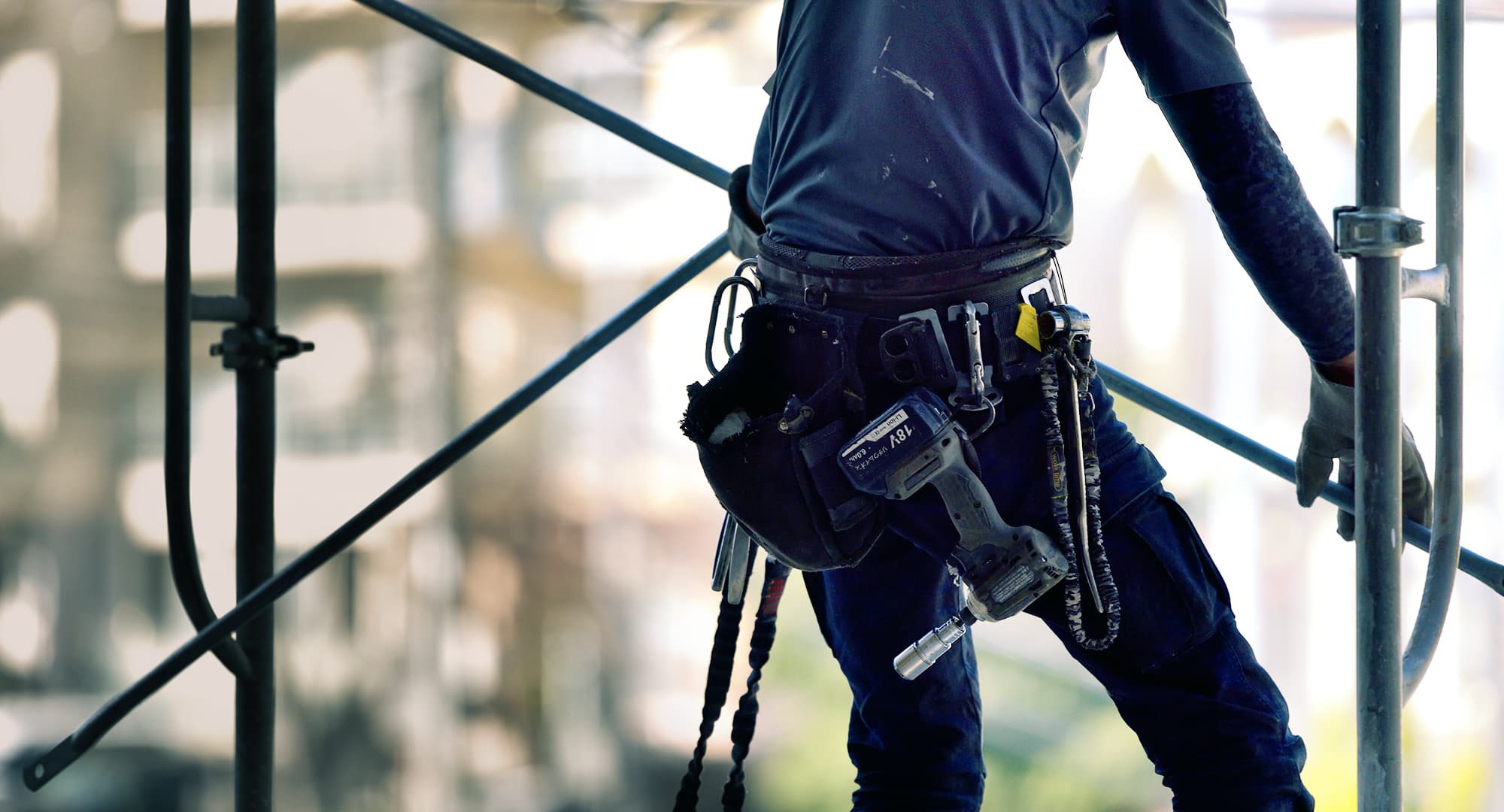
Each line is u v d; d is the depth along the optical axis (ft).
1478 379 74.79
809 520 10.98
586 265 91.50
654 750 85.40
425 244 92.07
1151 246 83.41
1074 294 84.33
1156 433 81.41
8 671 92.38
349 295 92.53
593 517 88.99
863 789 12.59
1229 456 79.97
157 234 98.22
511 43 88.48
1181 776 11.09
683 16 48.21
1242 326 82.99
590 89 87.97
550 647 87.15
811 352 10.95
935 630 10.89
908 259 10.77
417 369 91.45
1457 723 72.13
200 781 85.87
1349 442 11.84
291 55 93.15
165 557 93.81
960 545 10.60
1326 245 10.79
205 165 91.09
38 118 97.96
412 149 92.68
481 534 88.84
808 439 10.87
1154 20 10.69
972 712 12.72
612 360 90.58
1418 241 10.37
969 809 12.48
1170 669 11.05
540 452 89.81
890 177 10.81
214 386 92.48
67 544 93.66
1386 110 10.36
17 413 95.81
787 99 11.61
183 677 88.17
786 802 76.64
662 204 90.74
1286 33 68.69
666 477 89.71
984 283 10.78
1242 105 10.62
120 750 85.87
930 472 10.48
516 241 91.81
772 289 11.37
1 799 82.79
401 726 85.87
